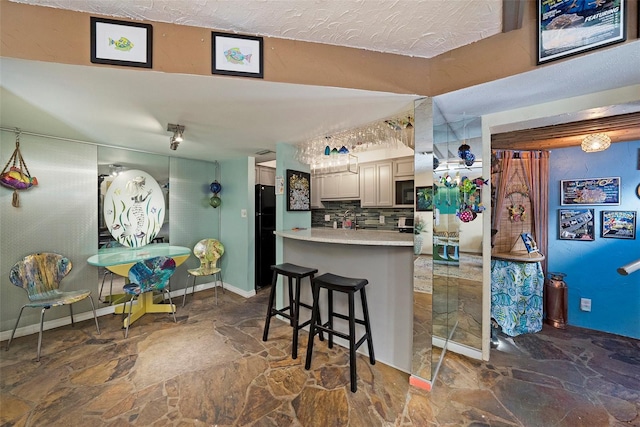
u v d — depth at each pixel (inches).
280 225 120.9
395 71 66.9
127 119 85.9
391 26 55.9
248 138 111.6
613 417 62.8
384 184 153.4
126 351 91.7
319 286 80.7
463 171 89.6
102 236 124.4
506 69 58.2
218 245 156.6
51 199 109.7
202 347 94.6
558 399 68.8
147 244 139.4
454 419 62.8
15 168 99.4
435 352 79.8
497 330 106.7
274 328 110.1
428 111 70.2
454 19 53.5
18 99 69.2
